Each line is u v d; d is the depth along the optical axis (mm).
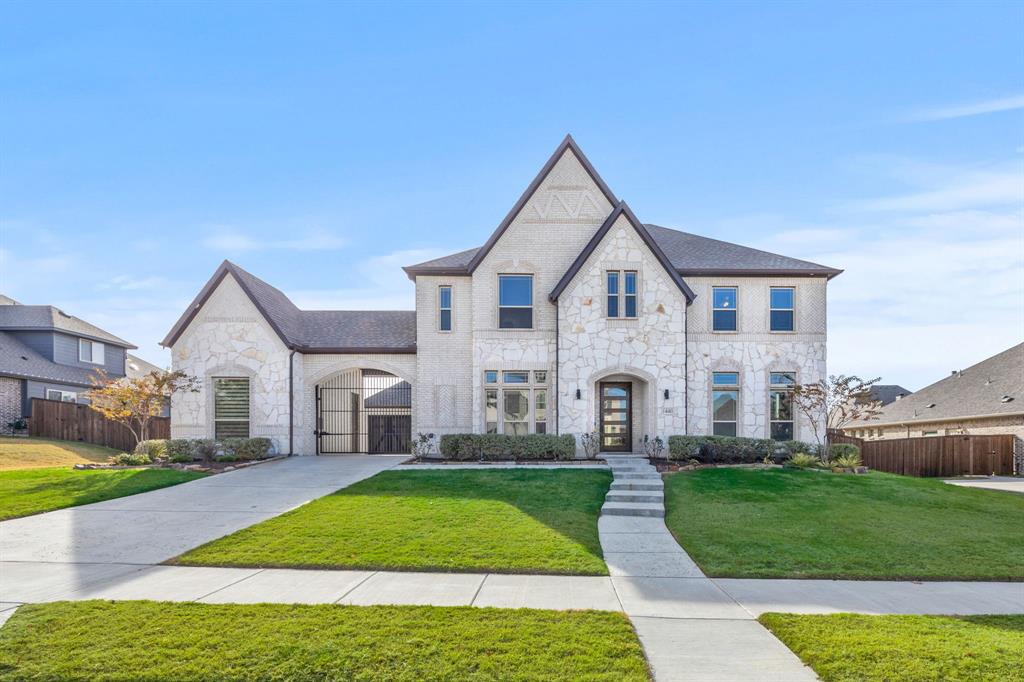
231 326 22109
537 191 21516
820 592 7848
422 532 10547
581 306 20031
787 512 12438
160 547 9914
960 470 24484
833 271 21047
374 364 22844
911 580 8500
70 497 13836
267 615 6641
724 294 21297
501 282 21375
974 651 5684
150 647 5789
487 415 21000
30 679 5254
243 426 22016
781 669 5438
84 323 34781
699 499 13578
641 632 6340
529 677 5207
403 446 26344
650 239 20031
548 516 11766
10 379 27328
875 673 5258
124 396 19859
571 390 19844
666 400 19734
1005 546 10203
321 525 11062
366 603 7164
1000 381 29766
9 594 7566
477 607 6980
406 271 21875
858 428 39531
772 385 20984
